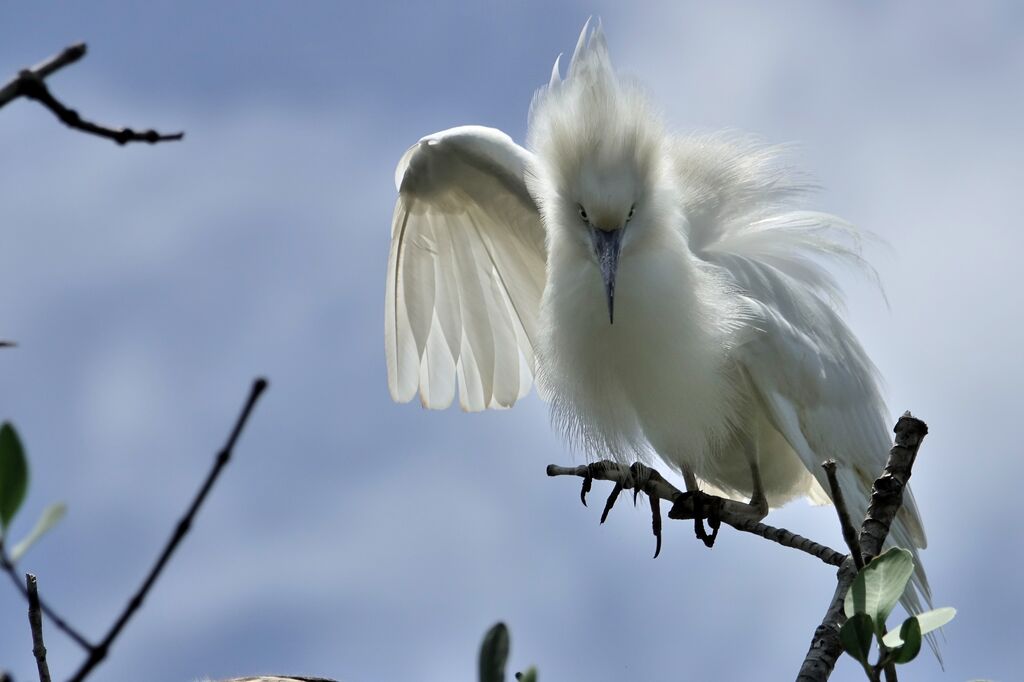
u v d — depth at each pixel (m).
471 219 13.72
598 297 11.10
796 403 11.37
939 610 5.06
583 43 11.21
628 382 11.47
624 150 10.59
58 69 3.18
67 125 3.49
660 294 10.99
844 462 11.41
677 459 11.80
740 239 12.29
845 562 6.20
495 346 14.19
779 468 12.38
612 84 10.80
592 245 10.63
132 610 3.01
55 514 3.27
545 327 11.72
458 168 13.16
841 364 11.65
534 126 12.05
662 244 10.95
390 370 14.34
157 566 3.03
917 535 11.09
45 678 5.36
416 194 13.57
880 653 4.98
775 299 11.70
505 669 3.41
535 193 12.05
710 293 11.26
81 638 2.98
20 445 3.26
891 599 5.02
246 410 3.07
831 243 12.44
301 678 8.09
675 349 11.12
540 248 13.35
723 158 12.51
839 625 5.95
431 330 14.25
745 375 11.46
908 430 6.04
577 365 11.54
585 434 11.91
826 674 5.85
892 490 6.01
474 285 14.06
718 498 11.07
